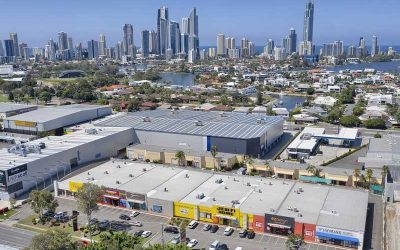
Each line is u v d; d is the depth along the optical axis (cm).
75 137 14875
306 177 12381
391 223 9412
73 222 9306
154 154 14612
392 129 19900
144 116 18175
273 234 9050
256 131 15138
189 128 15788
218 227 9450
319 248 8388
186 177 11838
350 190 10656
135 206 10550
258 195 10319
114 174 12119
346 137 16450
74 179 11644
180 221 9675
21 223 9794
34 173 12000
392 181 11438
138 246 7450
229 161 13588
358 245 8244
